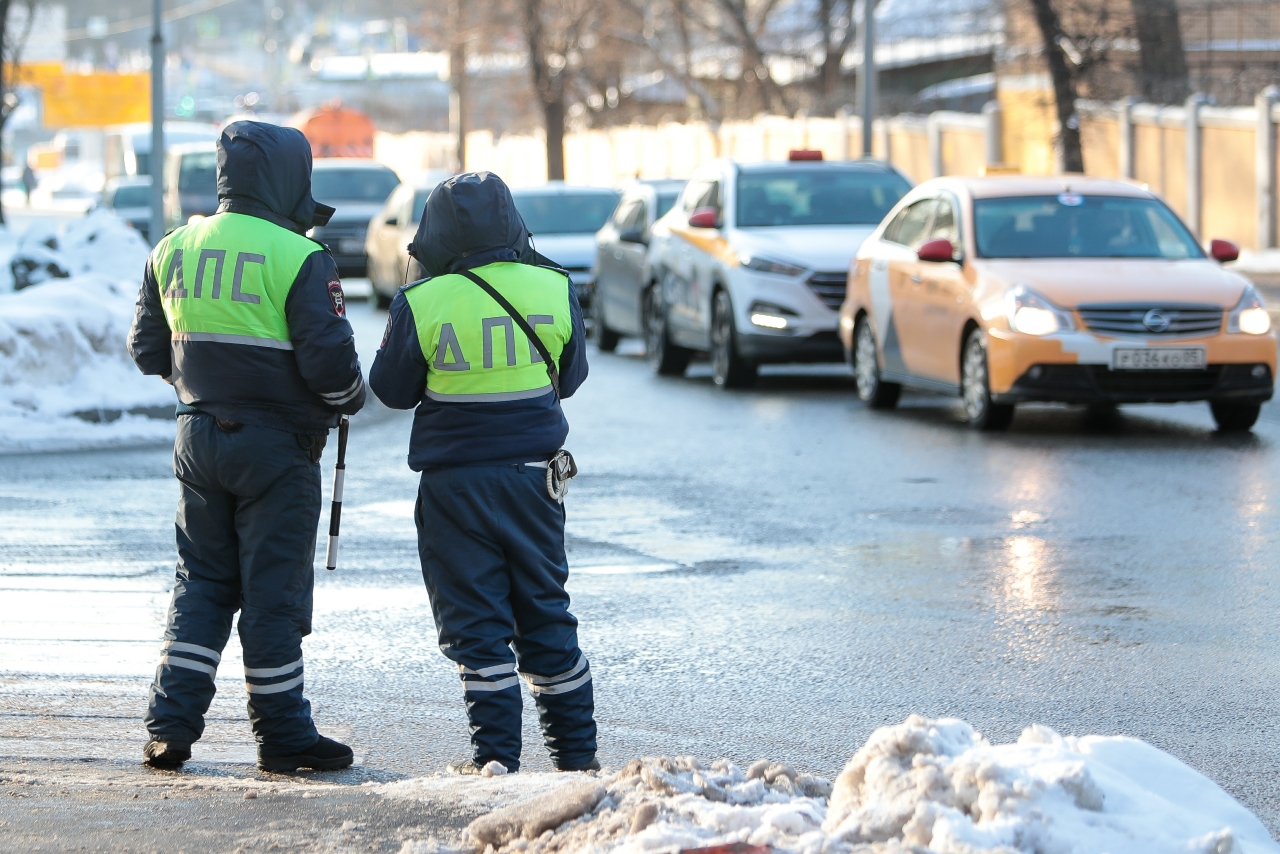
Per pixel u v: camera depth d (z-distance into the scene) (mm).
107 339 30781
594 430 31000
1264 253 72875
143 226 85375
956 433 29859
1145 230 31172
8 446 28219
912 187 39844
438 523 11812
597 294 48094
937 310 30859
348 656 15531
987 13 91688
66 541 20484
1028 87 89375
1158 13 83312
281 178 12188
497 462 11734
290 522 12109
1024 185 31859
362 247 69312
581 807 8805
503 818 8883
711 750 12695
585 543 20625
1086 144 85375
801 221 38844
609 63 122438
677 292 40281
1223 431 29609
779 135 112125
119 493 24000
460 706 14000
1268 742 12703
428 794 10078
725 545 20422
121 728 13242
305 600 12305
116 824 9633
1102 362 27953
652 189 46062
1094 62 80812
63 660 15219
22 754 12344
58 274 38594
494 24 118875
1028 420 31672
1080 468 25750
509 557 11844
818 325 36156
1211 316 28250
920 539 20656
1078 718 13367
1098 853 7320
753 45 118375
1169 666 14844
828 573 18844
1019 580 18328
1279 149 72750
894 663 15086
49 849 9102
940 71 127750
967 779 7648
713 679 14664
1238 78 95188
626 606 17359
